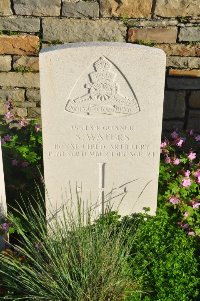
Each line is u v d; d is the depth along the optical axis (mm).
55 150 3285
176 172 3789
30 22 4105
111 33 4152
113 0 3984
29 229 3363
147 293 3111
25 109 4551
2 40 4191
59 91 3062
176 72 4320
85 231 3176
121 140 3283
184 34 4137
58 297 2908
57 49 2934
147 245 3287
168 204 3688
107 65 2992
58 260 2996
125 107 3148
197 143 4301
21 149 3947
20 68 4352
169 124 4547
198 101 4445
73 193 3488
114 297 2967
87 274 2947
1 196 3309
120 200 3576
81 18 4090
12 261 3148
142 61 2982
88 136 3248
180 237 3373
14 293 3111
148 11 4039
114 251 3057
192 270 3188
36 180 3926
